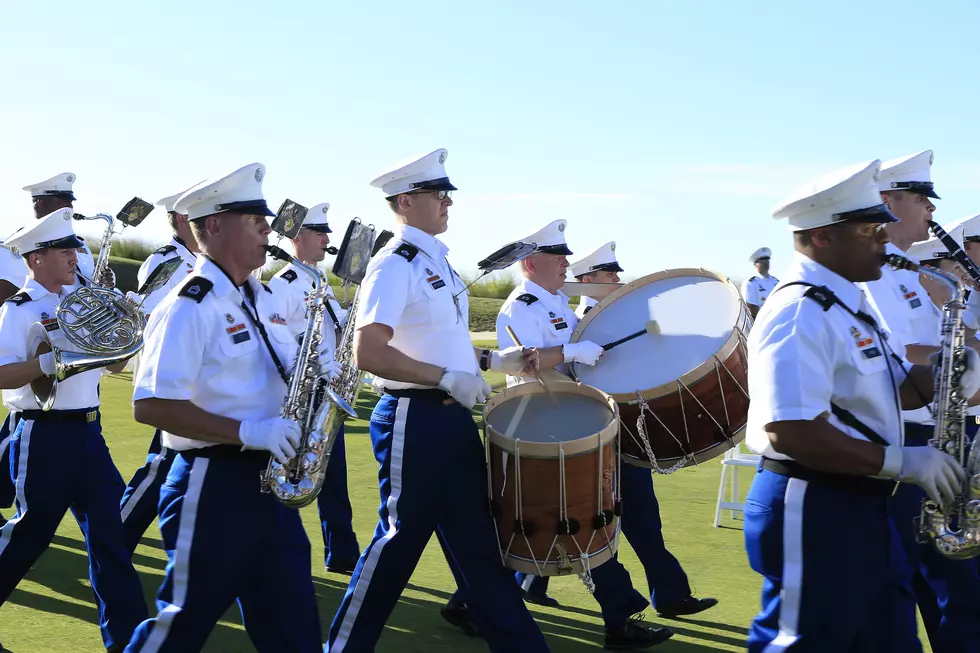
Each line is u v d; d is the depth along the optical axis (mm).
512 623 3850
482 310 29500
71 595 5141
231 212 3322
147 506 5566
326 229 6449
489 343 21594
